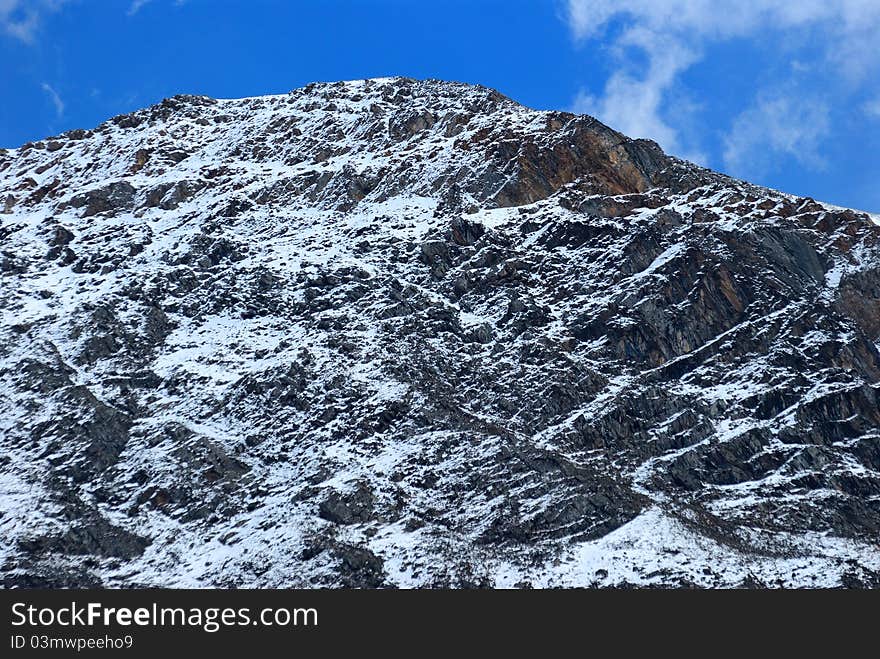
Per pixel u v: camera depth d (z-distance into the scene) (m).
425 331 170.12
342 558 133.00
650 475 148.38
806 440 154.62
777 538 141.00
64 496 143.88
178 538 141.25
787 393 160.50
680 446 153.38
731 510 145.12
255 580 132.62
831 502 146.25
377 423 152.62
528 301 175.38
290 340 170.12
